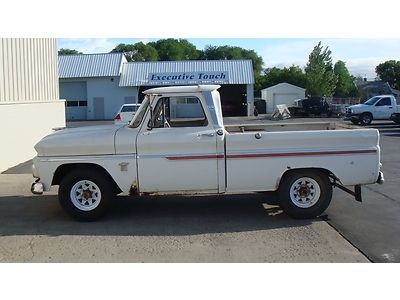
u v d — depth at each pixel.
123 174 6.67
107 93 41.88
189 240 5.86
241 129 8.45
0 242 5.86
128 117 22.88
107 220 6.84
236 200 7.96
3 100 11.84
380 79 85.50
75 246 5.68
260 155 6.61
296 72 65.56
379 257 5.20
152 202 7.91
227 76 42.16
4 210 7.50
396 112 25.14
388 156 13.73
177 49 82.50
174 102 6.73
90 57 42.81
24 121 12.87
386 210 7.24
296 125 8.45
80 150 6.66
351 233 6.08
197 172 6.64
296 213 6.73
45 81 15.06
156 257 5.27
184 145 6.62
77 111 42.31
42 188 6.71
